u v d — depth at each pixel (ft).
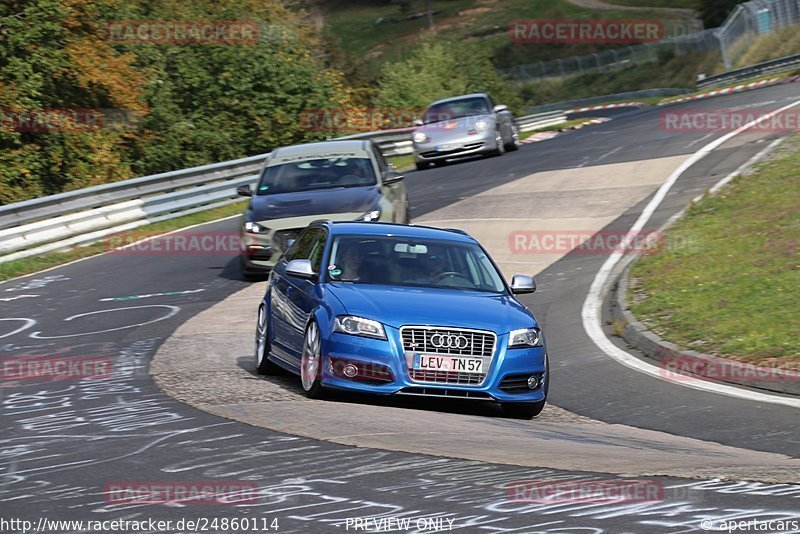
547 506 62.13
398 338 99.71
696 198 238.89
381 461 74.33
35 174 338.75
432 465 73.26
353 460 74.54
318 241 119.55
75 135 350.43
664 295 159.43
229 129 415.85
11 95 322.34
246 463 73.61
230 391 107.24
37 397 107.04
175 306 174.40
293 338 111.14
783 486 67.82
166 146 392.88
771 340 127.85
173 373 120.06
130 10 427.74
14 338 149.79
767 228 187.42
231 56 419.95
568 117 651.25
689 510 61.31
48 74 344.49
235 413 93.61
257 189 196.65
